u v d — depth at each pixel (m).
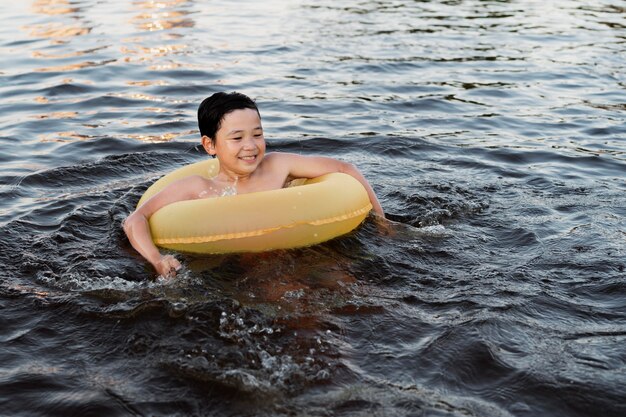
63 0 13.48
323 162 4.42
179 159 5.70
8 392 2.63
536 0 14.45
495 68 8.96
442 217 4.34
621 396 2.54
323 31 11.09
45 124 6.58
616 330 3.01
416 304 3.23
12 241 3.98
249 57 9.36
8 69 8.54
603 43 10.32
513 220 4.31
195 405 2.52
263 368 2.71
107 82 8.06
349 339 2.92
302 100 7.50
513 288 3.38
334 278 3.49
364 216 4.13
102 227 4.24
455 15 12.70
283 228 3.78
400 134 6.39
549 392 2.57
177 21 11.75
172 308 3.16
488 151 5.92
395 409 2.47
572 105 7.41
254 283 3.43
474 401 2.53
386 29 11.32
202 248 3.78
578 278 3.49
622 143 6.20
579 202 4.67
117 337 2.98
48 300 3.30
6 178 5.14
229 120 3.99
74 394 2.61
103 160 5.54
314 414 2.45
